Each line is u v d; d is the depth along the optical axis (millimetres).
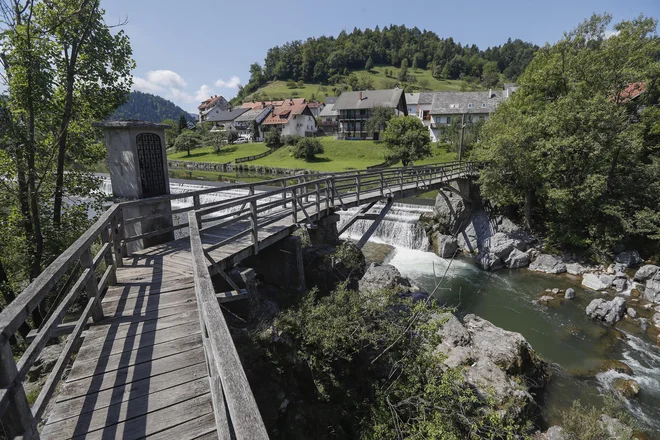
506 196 17516
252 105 78000
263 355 5582
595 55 17625
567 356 9953
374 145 47812
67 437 2516
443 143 42938
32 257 8938
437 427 5316
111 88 10047
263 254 8703
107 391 2967
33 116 8672
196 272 2945
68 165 10203
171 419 2709
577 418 7117
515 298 13375
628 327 11234
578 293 13609
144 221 6988
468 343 9125
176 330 3914
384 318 7180
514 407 7043
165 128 7281
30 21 8367
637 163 16188
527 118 16562
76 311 8758
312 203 9594
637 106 18797
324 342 6199
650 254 14961
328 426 5660
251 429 1376
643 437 7145
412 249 18188
